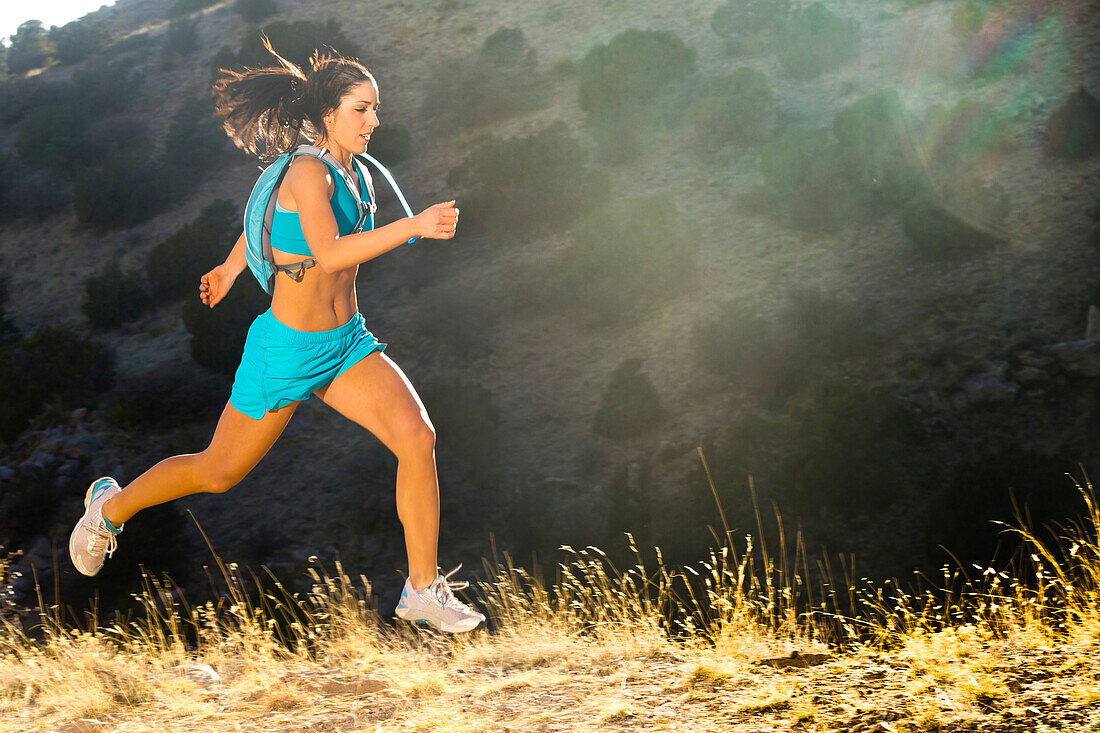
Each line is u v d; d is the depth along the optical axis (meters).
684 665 2.91
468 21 42.97
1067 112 24.00
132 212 36.16
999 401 17.23
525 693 2.76
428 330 25.27
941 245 21.64
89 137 40.50
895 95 25.73
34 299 33.81
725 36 35.31
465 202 29.06
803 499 14.84
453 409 19.72
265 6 49.25
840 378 18.66
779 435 16.27
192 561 17.30
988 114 26.36
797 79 32.06
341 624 3.92
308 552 17.41
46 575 17.00
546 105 34.88
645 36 33.88
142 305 31.12
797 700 2.32
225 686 3.36
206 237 30.94
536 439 20.23
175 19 53.78
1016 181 23.78
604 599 3.89
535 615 3.84
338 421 21.92
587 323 23.72
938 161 24.98
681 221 26.00
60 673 3.54
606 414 19.42
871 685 2.39
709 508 14.91
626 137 30.27
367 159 2.81
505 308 25.14
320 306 2.63
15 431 23.03
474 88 35.59
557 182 28.34
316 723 2.67
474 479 18.73
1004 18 30.83
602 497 17.33
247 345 2.72
